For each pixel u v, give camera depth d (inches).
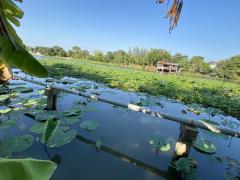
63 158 99.8
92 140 123.0
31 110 157.4
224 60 1413.6
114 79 419.8
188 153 107.3
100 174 90.9
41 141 109.0
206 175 97.8
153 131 146.8
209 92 417.1
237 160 117.9
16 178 32.5
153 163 104.3
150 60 1653.5
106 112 180.4
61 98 218.7
